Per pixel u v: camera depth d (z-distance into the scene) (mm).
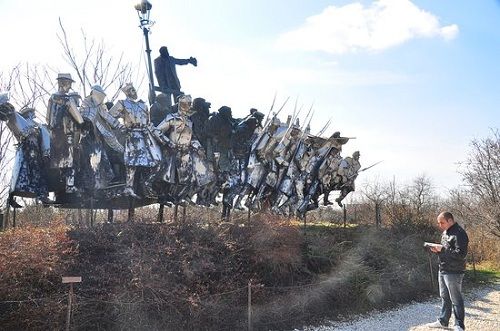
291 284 11977
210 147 14000
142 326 9078
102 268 9461
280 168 16031
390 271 14648
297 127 15789
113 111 11953
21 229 9914
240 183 14898
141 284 9188
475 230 27641
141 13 15922
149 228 11086
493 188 26969
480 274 20391
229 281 10500
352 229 17297
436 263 16500
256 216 12969
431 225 21641
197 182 13438
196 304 9305
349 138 18125
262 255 11609
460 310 9867
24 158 11391
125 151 11992
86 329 8758
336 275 12852
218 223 12188
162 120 13281
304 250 13398
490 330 10484
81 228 10852
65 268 9125
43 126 11727
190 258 10438
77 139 11555
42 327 8422
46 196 11633
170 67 16344
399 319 11719
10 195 11414
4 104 11031
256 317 10336
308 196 17359
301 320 10977
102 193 12242
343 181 18875
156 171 12430
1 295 8445
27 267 8664
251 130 14977
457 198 30938
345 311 12102
